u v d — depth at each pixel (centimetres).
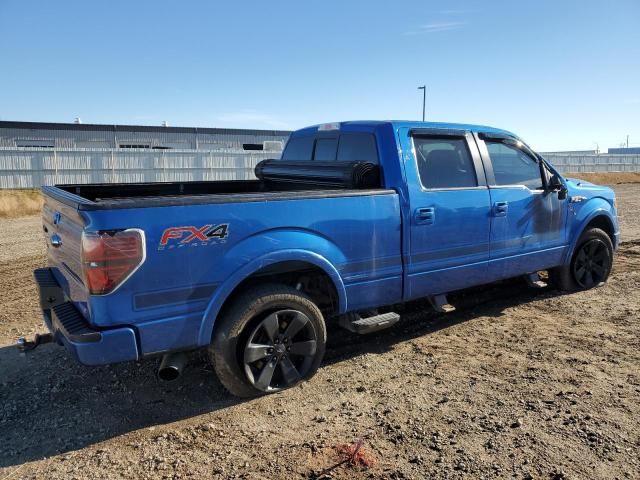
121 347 319
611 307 570
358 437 323
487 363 432
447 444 312
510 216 520
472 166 494
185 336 338
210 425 342
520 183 537
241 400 376
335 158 506
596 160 4422
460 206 473
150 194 539
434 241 458
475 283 503
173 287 330
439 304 482
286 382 384
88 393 392
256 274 374
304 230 379
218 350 355
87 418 356
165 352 335
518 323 529
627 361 428
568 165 4291
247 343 360
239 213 350
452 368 423
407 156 443
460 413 349
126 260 312
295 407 364
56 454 313
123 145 4247
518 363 430
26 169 2739
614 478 278
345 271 405
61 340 362
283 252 366
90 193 504
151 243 320
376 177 445
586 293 626
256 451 311
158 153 3056
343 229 399
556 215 574
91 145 4138
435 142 473
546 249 571
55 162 2800
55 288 397
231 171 3284
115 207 310
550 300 600
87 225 305
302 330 392
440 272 467
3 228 1401
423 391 383
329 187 473
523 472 284
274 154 3416
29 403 378
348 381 403
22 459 309
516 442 312
